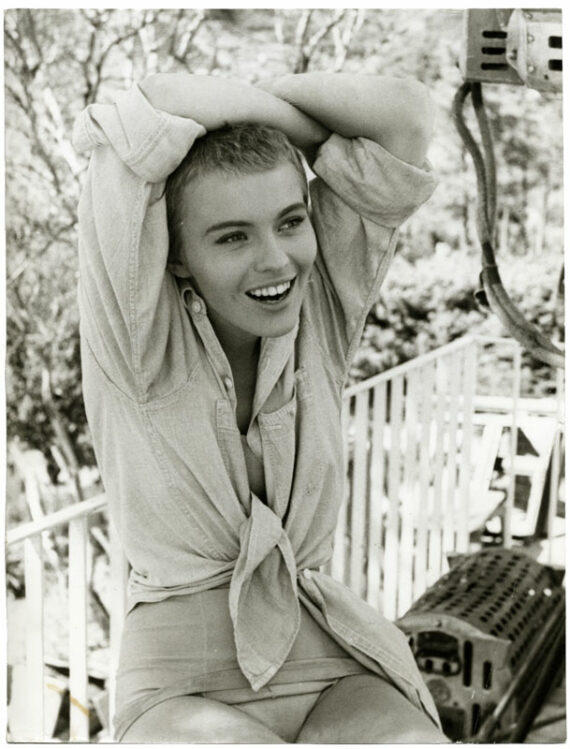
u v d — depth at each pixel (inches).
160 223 41.6
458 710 57.6
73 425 67.6
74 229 64.2
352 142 44.8
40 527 58.0
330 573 72.7
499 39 57.3
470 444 70.6
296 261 43.8
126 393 43.8
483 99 60.4
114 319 42.5
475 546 71.1
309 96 44.0
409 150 44.7
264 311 43.6
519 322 62.5
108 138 41.6
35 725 58.5
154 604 45.9
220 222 42.3
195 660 43.9
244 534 44.4
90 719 65.6
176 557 45.5
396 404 70.9
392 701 43.3
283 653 43.8
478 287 66.2
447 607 60.4
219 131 42.7
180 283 44.9
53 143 61.7
